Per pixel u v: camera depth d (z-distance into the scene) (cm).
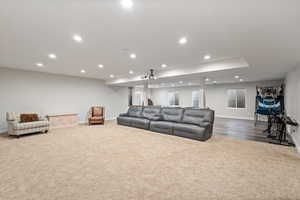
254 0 154
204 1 160
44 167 249
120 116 678
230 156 300
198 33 244
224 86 917
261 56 326
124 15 192
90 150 333
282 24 196
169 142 396
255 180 212
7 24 217
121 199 171
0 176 220
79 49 330
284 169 245
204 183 204
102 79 830
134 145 370
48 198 172
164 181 209
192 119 475
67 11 184
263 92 645
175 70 555
